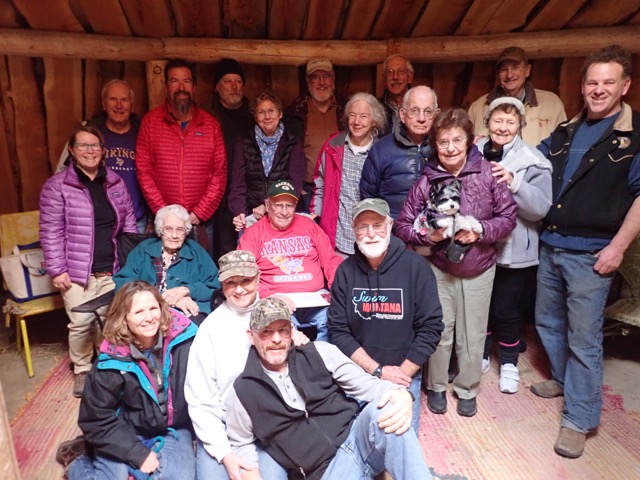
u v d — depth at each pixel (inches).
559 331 108.8
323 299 107.7
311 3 137.8
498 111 99.4
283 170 128.2
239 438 80.4
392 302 91.0
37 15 133.3
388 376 89.6
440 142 92.9
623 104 92.1
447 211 92.7
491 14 139.8
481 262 98.3
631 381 121.3
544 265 105.4
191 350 84.5
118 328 78.7
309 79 137.6
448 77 161.0
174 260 113.0
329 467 79.4
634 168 89.7
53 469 92.6
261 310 75.3
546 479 90.0
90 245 114.4
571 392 98.4
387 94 139.1
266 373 78.7
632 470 92.0
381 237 88.7
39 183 161.6
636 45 136.8
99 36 140.9
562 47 141.6
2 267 122.3
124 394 81.2
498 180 95.2
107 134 130.3
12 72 146.9
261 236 112.2
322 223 124.2
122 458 79.4
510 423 105.3
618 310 122.3
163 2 136.3
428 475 72.2
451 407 110.7
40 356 132.3
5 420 63.9
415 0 137.9
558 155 99.3
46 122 155.2
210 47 148.2
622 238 90.7
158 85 149.7
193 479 81.8
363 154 118.2
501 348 117.5
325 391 80.3
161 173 127.3
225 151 134.2
